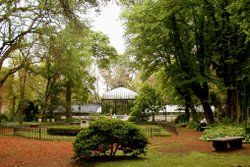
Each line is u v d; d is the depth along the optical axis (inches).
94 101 3265.3
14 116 1989.4
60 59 1042.7
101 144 546.3
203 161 520.7
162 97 1892.2
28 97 2073.1
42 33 840.9
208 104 1256.2
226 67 1110.4
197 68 1171.9
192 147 718.5
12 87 2023.9
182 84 1213.7
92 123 561.9
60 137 1030.4
